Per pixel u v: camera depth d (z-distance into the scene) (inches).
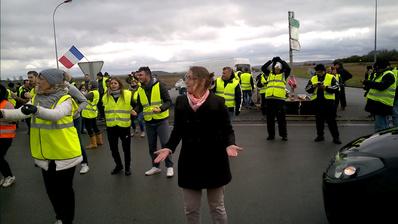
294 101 521.0
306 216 176.1
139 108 262.1
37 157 157.9
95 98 381.7
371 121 475.5
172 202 204.4
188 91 133.0
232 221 172.9
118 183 245.9
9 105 234.2
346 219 137.3
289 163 278.2
